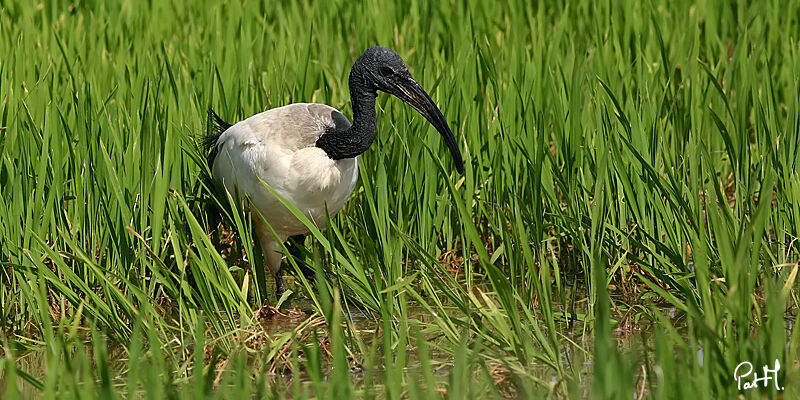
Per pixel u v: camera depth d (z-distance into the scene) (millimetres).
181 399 7012
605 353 6469
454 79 12344
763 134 12062
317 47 15641
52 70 12773
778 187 10766
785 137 11273
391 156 11688
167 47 14898
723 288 8547
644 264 9719
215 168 10719
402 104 11570
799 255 10398
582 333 9508
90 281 10000
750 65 12883
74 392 6543
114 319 9008
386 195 10398
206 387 6871
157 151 10688
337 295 8086
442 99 12469
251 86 13359
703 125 12672
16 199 9812
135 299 9961
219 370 8289
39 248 9812
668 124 12461
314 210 10430
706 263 8391
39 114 11211
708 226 10391
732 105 13281
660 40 12930
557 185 12562
